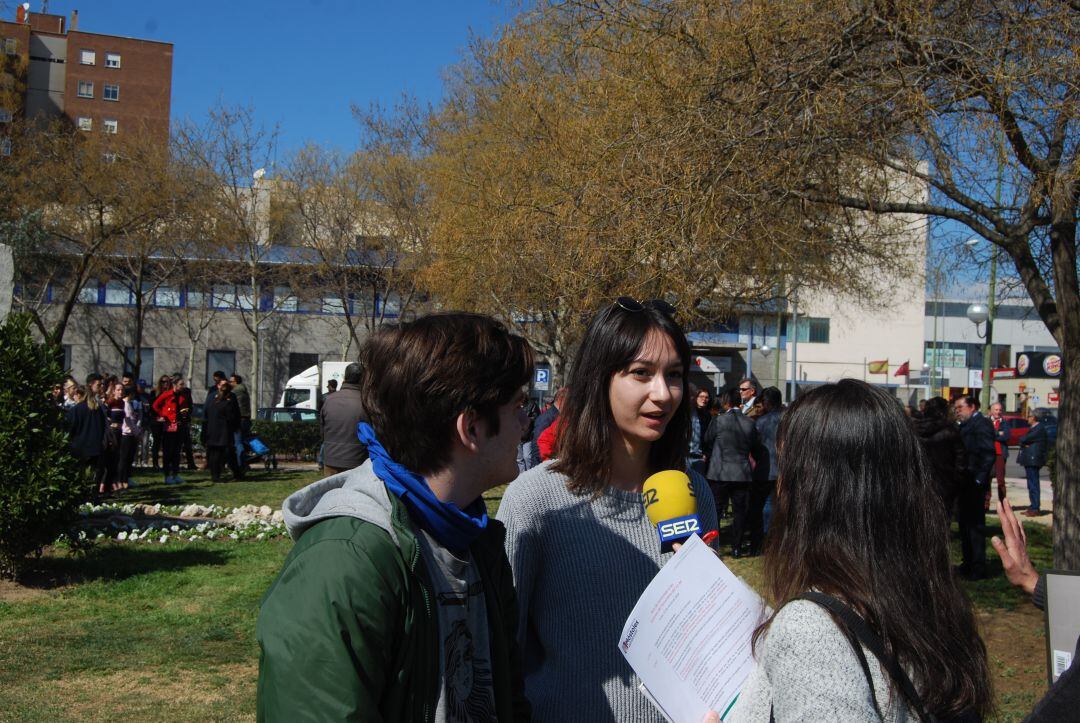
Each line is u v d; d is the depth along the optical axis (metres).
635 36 8.23
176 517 11.88
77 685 5.35
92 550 8.95
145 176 25.47
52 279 30.95
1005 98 6.64
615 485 2.53
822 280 13.95
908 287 22.06
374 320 32.19
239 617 6.83
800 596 1.62
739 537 10.19
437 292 20.03
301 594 1.53
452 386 1.78
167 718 4.83
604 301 8.71
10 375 7.36
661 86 7.88
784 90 7.36
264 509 12.46
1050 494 19.70
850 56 7.34
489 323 1.91
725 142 7.32
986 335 20.31
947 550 1.71
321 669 1.47
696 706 1.83
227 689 5.32
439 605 1.76
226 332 39.75
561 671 2.36
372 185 29.19
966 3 6.92
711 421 11.20
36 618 6.75
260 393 39.56
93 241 25.20
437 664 1.67
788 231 8.30
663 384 2.46
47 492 7.36
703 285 8.02
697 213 7.30
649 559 2.42
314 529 1.65
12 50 25.69
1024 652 6.44
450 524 1.78
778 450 1.83
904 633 1.56
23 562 7.67
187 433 20.19
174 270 32.03
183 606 7.17
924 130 6.87
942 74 6.98
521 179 14.29
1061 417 7.57
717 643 1.85
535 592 2.44
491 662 1.92
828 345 49.28
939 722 1.56
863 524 1.66
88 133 26.00
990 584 8.70
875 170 8.15
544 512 2.46
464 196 17.27
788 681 1.53
